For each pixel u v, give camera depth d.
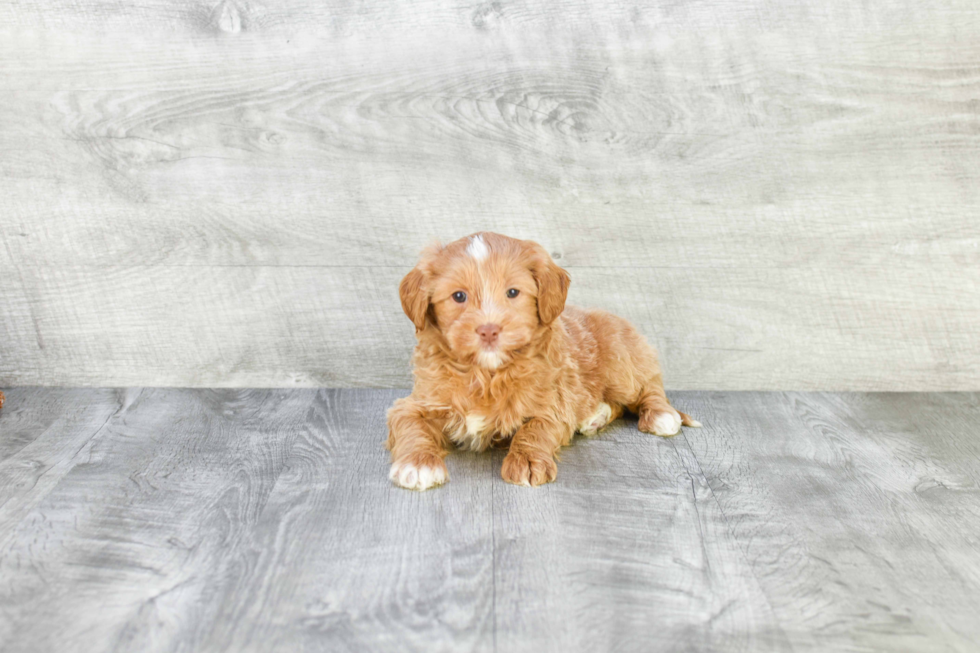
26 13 2.96
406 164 3.13
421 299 2.35
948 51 3.00
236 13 3.00
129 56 3.02
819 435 2.79
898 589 1.79
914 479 2.40
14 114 3.04
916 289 3.22
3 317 3.21
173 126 3.08
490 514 2.12
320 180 3.14
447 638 1.57
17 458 2.50
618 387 2.83
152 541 1.96
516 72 3.06
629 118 3.10
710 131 3.11
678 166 3.14
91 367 3.28
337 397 3.19
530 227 3.19
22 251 3.15
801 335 3.28
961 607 1.72
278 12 3.00
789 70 3.05
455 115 3.10
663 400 2.89
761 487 2.33
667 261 3.22
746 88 3.07
